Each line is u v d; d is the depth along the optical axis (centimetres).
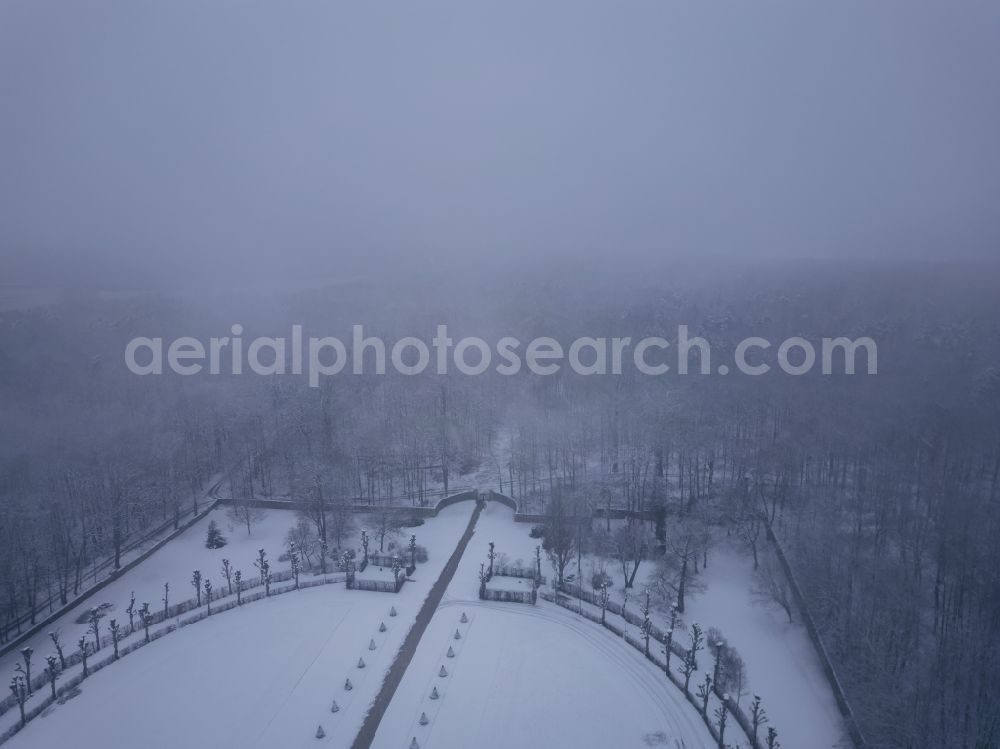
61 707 11900
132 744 11012
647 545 16300
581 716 11362
